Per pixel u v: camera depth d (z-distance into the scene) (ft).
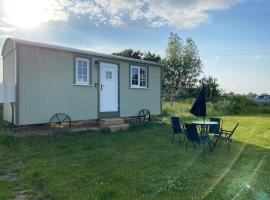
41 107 31.42
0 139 26.45
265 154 24.70
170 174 18.11
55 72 32.76
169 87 96.22
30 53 30.48
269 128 42.47
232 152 25.39
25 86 30.01
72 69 34.63
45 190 15.14
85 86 36.22
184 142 29.60
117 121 38.37
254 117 62.49
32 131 30.96
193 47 97.60
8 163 20.54
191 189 15.51
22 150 24.06
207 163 21.24
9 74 33.24
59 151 24.14
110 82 39.68
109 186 15.55
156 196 14.37
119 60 40.83
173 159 22.17
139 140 30.32
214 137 30.71
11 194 14.64
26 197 14.34
